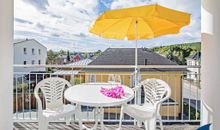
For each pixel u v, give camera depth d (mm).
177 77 4711
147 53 10219
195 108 4605
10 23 3012
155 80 3854
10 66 3039
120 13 3947
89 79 4695
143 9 3893
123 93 3283
